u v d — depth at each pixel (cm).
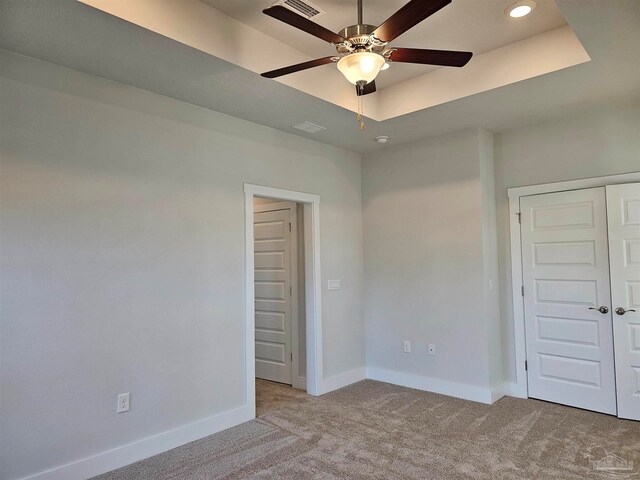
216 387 345
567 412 371
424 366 449
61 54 256
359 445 311
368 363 498
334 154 477
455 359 425
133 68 277
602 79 308
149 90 313
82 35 235
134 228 302
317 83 332
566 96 341
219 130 361
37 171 258
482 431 332
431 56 220
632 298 352
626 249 356
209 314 344
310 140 448
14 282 247
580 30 241
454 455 292
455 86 344
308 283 447
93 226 281
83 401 271
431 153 448
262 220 512
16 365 245
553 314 398
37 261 256
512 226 426
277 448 309
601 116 375
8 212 247
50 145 264
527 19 279
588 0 214
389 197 484
